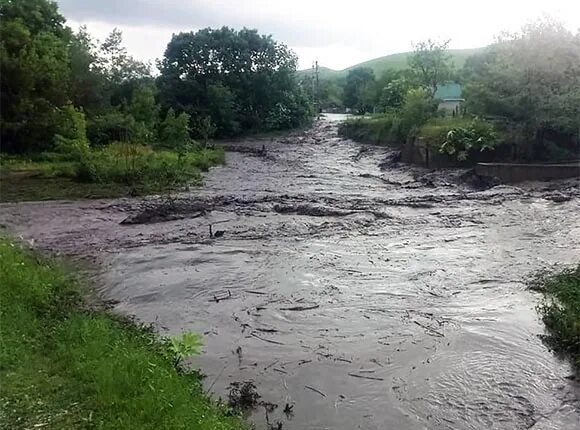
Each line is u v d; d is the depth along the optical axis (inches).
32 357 287.6
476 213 769.6
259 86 2721.5
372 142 1990.7
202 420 234.5
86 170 1074.7
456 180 1093.1
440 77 2244.1
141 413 232.8
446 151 1275.8
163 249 605.9
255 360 335.3
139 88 1998.0
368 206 824.9
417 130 1483.8
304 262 547.2
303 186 1093.1
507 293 444.8
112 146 1405.0
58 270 511.5
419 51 2202.3
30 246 609.0
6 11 1603.1
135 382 258.1
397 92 2301.9
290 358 337.7
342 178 1227.9
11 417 228.7
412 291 455.2
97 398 244.4
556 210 772.6
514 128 1250.6
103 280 500.7
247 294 457.1
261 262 550.0
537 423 266.1
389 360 332.5
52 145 1429.6
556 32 1170.0
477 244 607.2
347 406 283.1
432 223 717.3
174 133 1766.7
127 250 604.1
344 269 521.3
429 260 546.9
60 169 1147.3
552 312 380.8
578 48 1155.3
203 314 414.0
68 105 1389.0
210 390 296.2
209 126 2133.4
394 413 276.2
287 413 276.2
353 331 376.5
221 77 2659.9
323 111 4323.3
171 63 2659.9
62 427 222.2
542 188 951.0
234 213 792.9
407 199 879.7
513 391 294.7
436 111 1753.2
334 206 825.5
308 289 465.4
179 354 310.5
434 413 275.4
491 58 1508.4
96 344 306.7
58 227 716.0
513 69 1208.2
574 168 1033.5
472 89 1379.2
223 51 2667.3
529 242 609.6
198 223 733.3
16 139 1396.4
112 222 745.6
